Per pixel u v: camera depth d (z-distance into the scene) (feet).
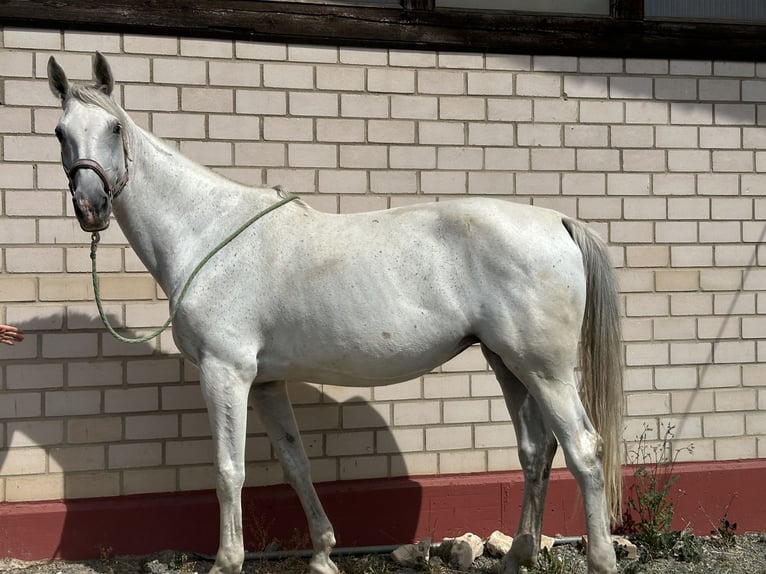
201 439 13.83
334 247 11.03
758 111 15.70
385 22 14.33
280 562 13.32
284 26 13.97
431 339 10.90
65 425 13.41
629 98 15.23
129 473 13.60
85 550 13.20
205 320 10.97
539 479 12.01
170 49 13.67
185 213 11.40
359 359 11.03
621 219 15.17
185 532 13.50
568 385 10.86
